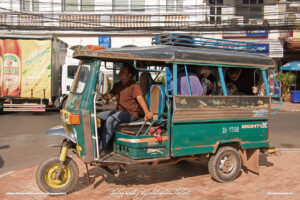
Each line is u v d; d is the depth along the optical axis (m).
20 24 18.39
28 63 13.57
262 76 5.70
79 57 4.58
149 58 4.57
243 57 5.39
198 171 5.93
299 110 17.14
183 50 4.90
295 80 21.52
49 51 13.59
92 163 4.54
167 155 4.75
